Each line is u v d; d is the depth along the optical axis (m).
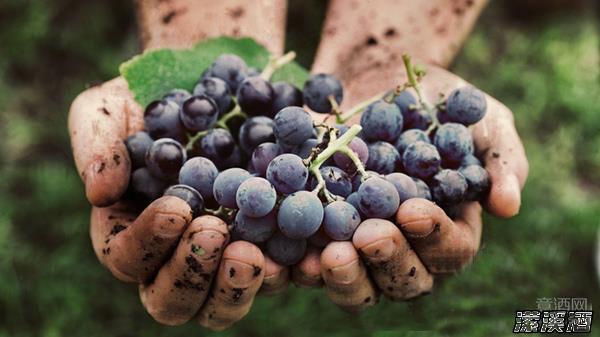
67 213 0.79
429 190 0.44
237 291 0.41
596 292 0.70
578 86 1.02
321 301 0.65
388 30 0.61
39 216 0.78
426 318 0.58
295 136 0.42
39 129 0.92
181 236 0.41
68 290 0.69
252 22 0.59
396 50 0.60
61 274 0.70
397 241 0.41
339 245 0.41
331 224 0.41
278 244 0.42
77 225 0.76
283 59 0.50
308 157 0.42
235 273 0.41
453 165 0.46
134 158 0.46
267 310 0.65
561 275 0.71
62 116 0.94
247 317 0.64
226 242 0.41
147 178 0.45
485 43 1.09
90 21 1.03
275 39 0.60
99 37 1.03
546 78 1.04
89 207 0.79
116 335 0.66
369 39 0.60
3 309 0.69
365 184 0.41
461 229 0.45
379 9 0.62
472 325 0.59
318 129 0.45
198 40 0.58
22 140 0.90
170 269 0.42
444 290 0.60
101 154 0.45
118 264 0.43
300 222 0.40
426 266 0.44
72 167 0.86
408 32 0.61
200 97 0.45
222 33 0.58
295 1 0.88
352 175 0.43
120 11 1.04
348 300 0.43
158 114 0.46
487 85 1.03
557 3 1.15
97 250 0.46
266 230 0.41
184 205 0.41
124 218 0.46
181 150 0.45
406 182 0.42
